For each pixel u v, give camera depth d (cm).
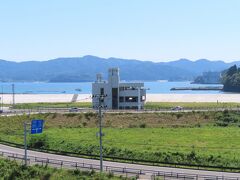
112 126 12606
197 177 6281
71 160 8194
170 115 13362
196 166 7469
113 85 15900
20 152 9025
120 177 6412
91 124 12769
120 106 15900
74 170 6812
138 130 11844
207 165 7638
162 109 14725
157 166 7594
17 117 12900
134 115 13300
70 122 12900
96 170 7012
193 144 9600
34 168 7050
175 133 11269
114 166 7519
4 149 9350
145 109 14950
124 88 15938
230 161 7794
